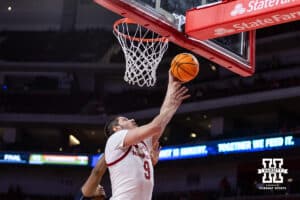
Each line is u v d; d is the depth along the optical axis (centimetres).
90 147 2731
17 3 2948
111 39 2759
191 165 2283
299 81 2088
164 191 2392
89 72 2673
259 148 2022
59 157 2484
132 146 333
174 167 2367
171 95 345
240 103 2186
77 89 2739
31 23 2922
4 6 2942
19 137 2672
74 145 2711
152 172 338
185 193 2303
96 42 2778
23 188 2566
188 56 419
